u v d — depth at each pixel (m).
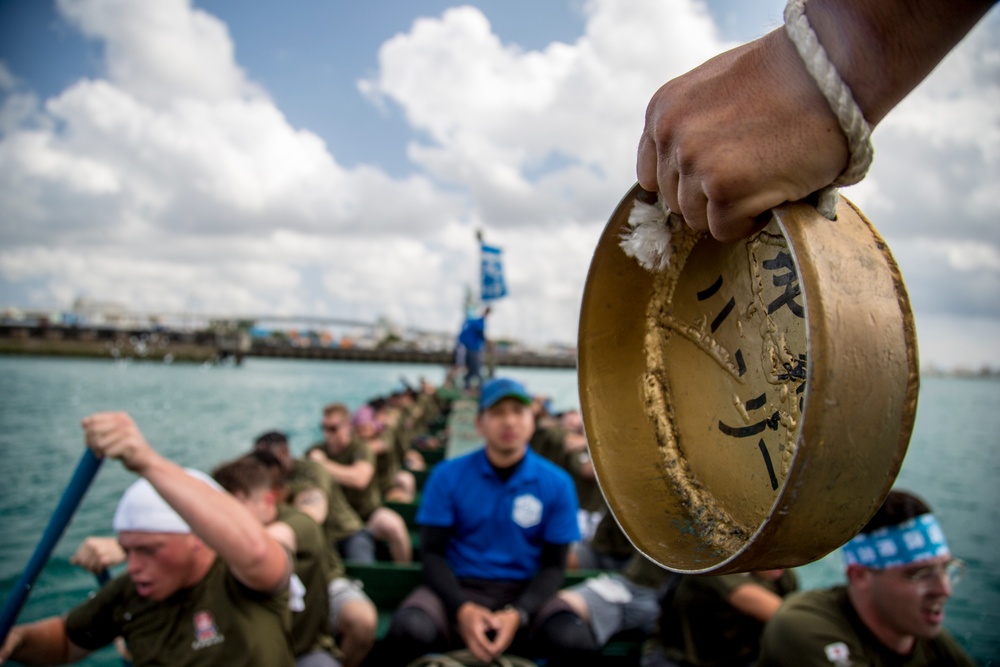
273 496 3.01
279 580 2.21
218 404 20.23
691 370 0.86
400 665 3.28
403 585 4.19
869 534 1.93
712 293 0.83
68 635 2.44
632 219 0.85
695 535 0.80
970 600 5.10
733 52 0.68
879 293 0.65
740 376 0.77
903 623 1.89
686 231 0.86
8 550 5.59
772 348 0.72
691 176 0.67
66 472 8.72
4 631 2.33
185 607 2.22
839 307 0.62
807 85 0.62
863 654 1.95
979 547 7.04
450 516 3.64
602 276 0.92
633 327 0.92
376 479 6.60
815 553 0.67
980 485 10.48
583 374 0.93
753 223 0.68
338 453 6.02
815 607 2.05
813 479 0.62
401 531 5.48
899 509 1.89
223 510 2.05
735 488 0.77
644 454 0.88
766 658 2.09
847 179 0.65
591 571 4.28
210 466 10.56
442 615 3.38
